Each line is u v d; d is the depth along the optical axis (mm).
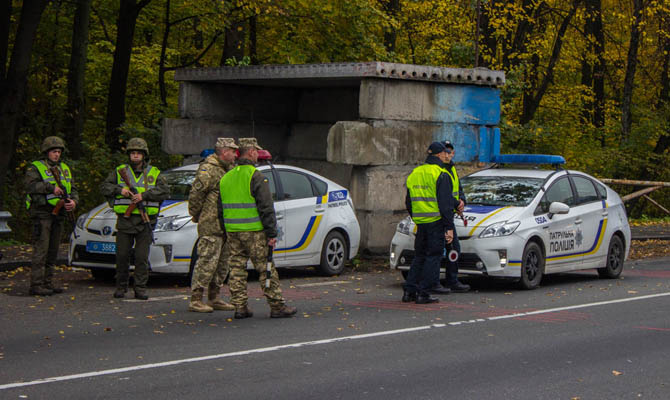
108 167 19750
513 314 10188
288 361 7457
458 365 7406
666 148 32844
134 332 8812
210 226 10109
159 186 11172
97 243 12133
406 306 10797
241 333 8797
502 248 12086
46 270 11469
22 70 17766
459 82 16891
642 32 32500
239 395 6312
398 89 16078
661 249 19516
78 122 23328
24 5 17719
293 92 19859
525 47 31094
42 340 8336
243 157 9695
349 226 14477
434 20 30406
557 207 12703
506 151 25359
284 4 25562
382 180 16000
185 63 30109
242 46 26281
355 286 12867
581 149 30781
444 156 11125
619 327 9352
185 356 7617
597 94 36688
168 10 25219
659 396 6477
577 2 31281
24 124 23484
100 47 28172
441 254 11008
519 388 6641
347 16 26469
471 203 13055
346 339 8508
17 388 6430
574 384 6797
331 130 15500
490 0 29203
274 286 9750
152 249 11836
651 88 37031
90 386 6512
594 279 14242
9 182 19047
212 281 10336
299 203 13586
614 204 14414
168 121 17812
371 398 6285
